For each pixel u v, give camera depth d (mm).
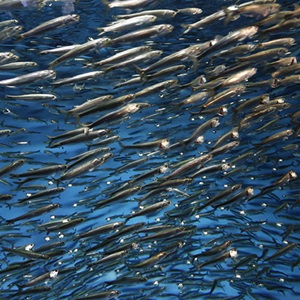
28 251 1237
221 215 1518
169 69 1290
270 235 1566
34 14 1917
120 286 1357
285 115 1684
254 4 1307
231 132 1314
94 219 1632
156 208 1268
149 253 1365
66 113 1273
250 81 1645
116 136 1338
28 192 1677
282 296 1396
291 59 1348
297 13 1302
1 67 1332
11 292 1279
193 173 1302
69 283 1327
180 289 1375
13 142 1755
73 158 1294
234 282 1385
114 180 1600
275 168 1703
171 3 1899
